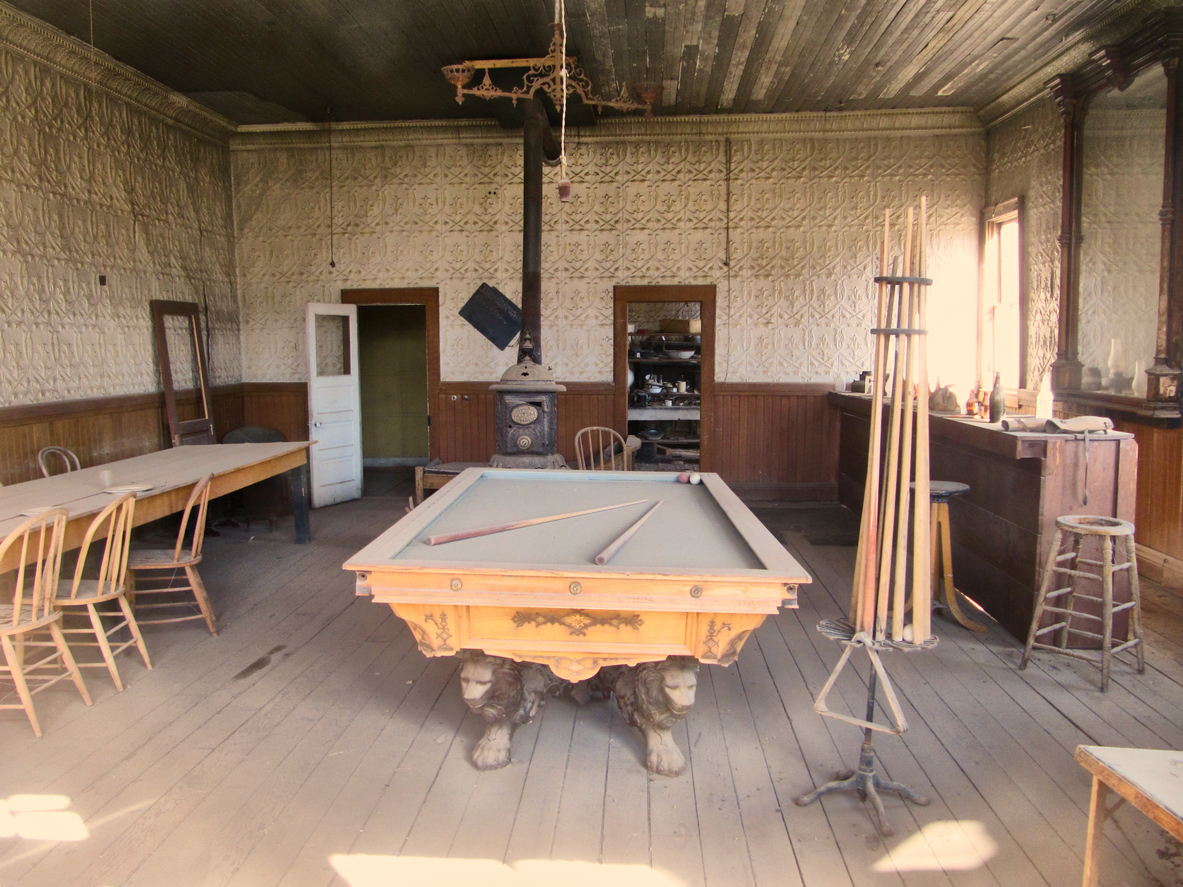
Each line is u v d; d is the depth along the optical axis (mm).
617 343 7855
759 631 4355
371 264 7961
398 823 2584
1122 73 5242
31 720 3135
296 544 6242
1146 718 3307
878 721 3289
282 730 3221
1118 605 3820
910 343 2434
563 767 2932
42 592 3379
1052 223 6266
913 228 2467
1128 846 2486
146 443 6430
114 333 6098
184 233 7102
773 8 5012
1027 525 4055
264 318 8078
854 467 7227
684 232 7727
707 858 2416
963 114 7312
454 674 3795
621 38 5516
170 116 6820
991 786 2811
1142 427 5176
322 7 4996
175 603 4504
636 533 3037
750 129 7539
